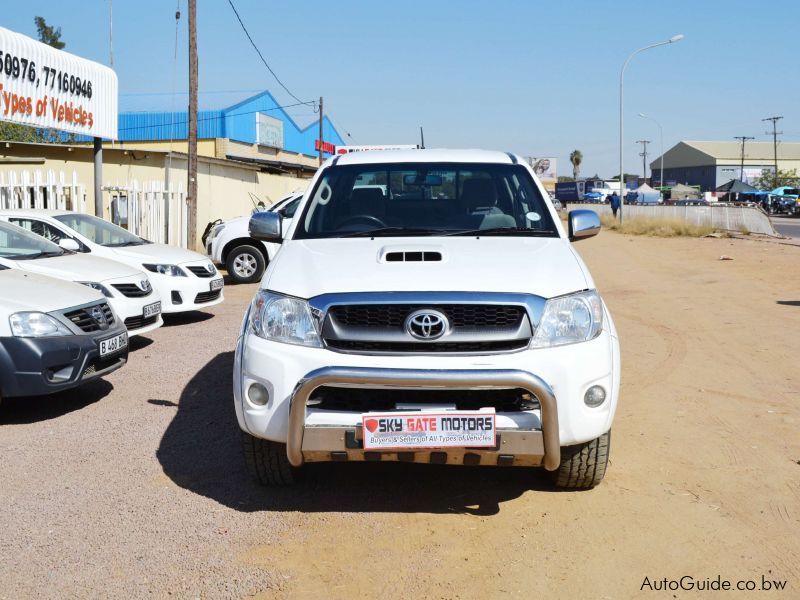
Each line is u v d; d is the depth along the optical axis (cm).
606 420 391
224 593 330
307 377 367
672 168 14038
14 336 561
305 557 363
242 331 423
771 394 641
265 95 3684
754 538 381
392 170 528
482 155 558
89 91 1391
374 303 377
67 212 1045
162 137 3244
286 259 440
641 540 380
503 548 372
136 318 834
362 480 458
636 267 1681
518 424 369
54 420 585
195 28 1767
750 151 13175
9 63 1151
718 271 1555
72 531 389
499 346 376
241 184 2619
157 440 534
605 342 395
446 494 438
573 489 443
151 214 1761
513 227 489
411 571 350
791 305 1101
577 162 12581
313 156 4509
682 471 471
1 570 350
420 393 380
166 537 383
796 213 5119
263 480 439
